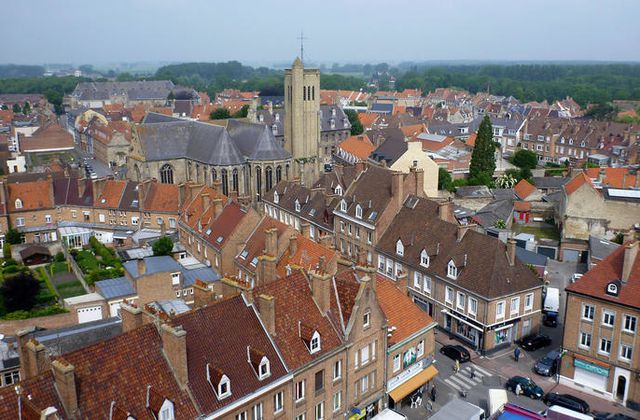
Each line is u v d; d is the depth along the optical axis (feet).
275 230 259.19
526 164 617.62
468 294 255.70
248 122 540.93
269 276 212.23
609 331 215.92
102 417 132.98
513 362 247.50
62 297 297.53
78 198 404.77
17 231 379.35
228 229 304.50
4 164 599.57
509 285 251.80
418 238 294.46
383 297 216.95
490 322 248.32
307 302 185.06
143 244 362.94
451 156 583.99
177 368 146.30
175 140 518.78
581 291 221.46
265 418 163.02
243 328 167.43
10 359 217.15
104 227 396.16
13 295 276.41
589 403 217.15
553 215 458.09
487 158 540.52
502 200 469.16
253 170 492.13
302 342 175.73
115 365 140.56
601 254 339.98
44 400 129.08
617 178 461.37
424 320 218.79
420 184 319.68
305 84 599.57
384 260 309.01
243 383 157.48
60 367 127.85
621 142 639.76
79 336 216.95
